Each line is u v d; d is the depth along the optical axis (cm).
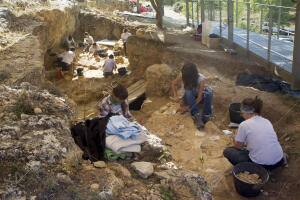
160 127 283
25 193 205
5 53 548
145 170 252
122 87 216
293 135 267
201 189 239
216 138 275
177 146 276
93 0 1936
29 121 280
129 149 274
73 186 220
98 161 257
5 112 297
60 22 1252
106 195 215
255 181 265
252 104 258
